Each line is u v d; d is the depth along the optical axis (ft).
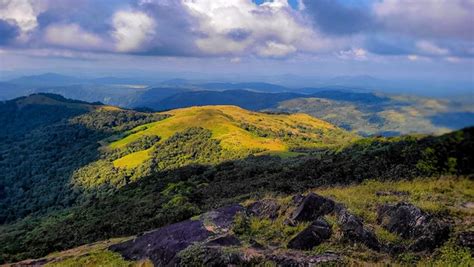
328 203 60.95
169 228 75.25
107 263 74.49
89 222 174.40
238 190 153.17
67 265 80.79
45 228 209.87
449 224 49.16
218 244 58.90
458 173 69.56
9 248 151.94
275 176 163.12
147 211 146.92
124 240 92.27
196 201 150.51
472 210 53.36
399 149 98.53
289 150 452.76
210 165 360.89
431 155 77.56
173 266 58.49
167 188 224.94
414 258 45.65
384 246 49.44
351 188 81.51
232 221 69.21
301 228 58.54
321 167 136.46
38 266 89.30
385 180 84.99
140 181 315.78
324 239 53.21
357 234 51.72
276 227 62.08
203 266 53.78
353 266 45.50
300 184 122.31
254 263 50.83
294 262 48.37
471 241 45.09
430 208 53.42
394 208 54.60
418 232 48.91
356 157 127.34
